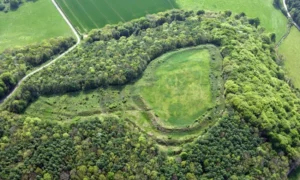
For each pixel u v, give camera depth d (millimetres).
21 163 136125
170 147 151500
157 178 136500
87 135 146375
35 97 167875
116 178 133125
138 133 151500
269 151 152375
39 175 132125
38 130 147875
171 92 173750
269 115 159375
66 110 163750
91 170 133375
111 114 162500
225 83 173250
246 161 145250
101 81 174125
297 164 160375
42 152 138500
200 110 165500
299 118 169625
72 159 137375
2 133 146875
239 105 159125
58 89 170375
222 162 142125
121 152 140750
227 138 149875
